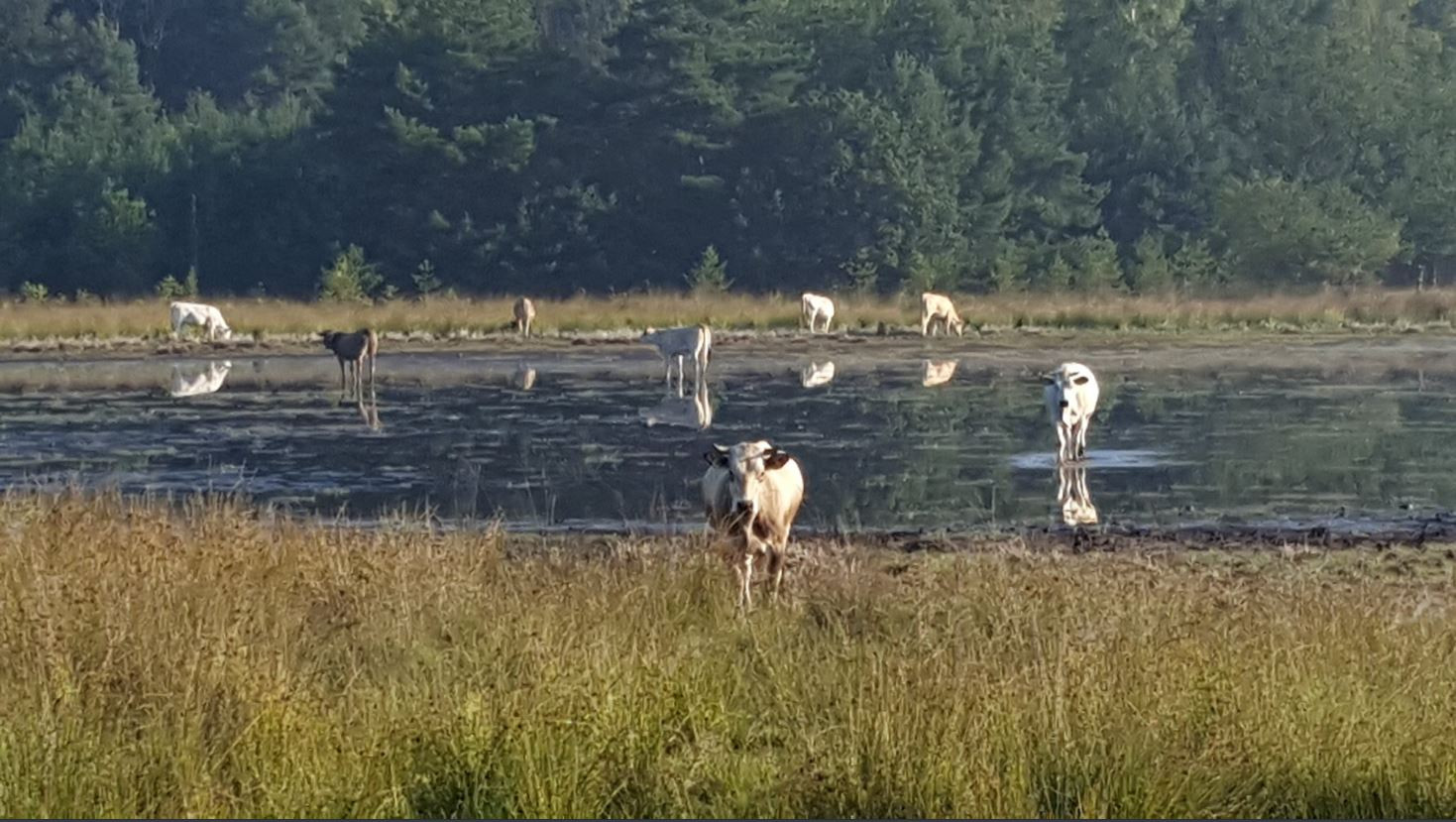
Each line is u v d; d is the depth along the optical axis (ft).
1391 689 55.62
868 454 135.85
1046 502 112.98
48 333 277.23
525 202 406.62
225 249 419.74
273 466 131.44
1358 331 292.40
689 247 407.23
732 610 70.28
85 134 449.89
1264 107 444.96
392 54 418.10
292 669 58.34
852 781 48.96
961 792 48.42
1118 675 54.90
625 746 50.83
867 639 63.16
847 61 436.35
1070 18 456.86
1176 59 464.65
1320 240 385.09
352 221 409.49
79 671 56.90
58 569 68.54
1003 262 377.09
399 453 138.10
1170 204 428.97
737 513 76.95
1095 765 49.34
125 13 574.15
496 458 134.82
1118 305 329.31
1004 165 410.11
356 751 50.31
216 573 70.03
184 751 49.88
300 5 558.56
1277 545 95.81
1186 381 203.00
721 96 406.62
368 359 237.04
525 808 48.62
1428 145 431.84
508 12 426.51
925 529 101.96
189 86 561.43
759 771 50.44
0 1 512.63
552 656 55.36
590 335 281.54
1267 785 49.60
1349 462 131.44
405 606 66.80
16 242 428.97
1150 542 96.78
